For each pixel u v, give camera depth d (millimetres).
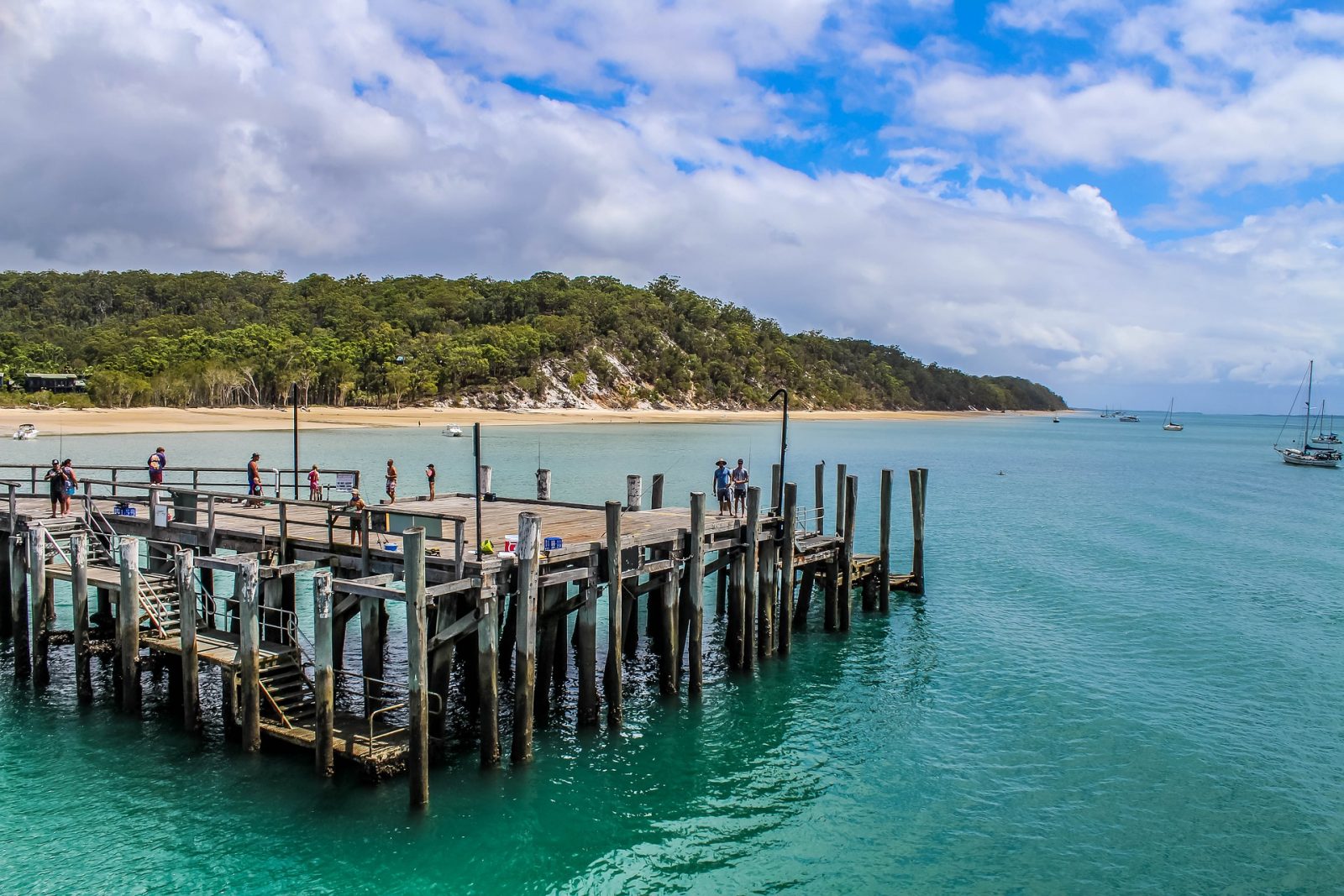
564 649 24516
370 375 162000
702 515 22734
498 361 177375
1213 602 35594
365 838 16406
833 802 18734
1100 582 38812
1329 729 22922
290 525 25125
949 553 44875
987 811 18562
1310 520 60250
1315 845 17422
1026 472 94750
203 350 162875
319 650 17625
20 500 29984
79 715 21234
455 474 72750
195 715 19875
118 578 23000
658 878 15820
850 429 180500
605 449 102312
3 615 27438
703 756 20531
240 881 15109
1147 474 96438
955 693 24969
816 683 25344
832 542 29500
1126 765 20734
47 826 16500
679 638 23625
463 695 23094
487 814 17438
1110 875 16375
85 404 136375
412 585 16594
